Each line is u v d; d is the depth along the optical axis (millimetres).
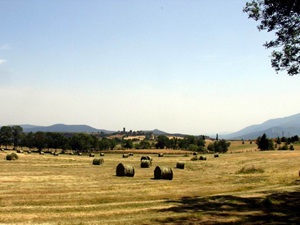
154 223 15281
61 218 16266
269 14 20141
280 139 157375
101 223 15250
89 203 20453
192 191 26125
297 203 19766
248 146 162125
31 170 41781
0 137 155875
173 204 19969
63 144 152625
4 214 16719
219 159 73062
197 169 50781
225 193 24875
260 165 52281
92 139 155375
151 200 21875
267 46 21609
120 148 161250
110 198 22062
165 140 161875
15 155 60750
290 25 20156
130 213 17484
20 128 160500
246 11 21016
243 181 32281
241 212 17453
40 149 152500
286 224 14883
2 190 24078
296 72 21328
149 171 45656
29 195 22234
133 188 26875
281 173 38938
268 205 19344
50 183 28812
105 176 36844
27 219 15906
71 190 24969
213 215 16781
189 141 159875
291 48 20984
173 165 59000
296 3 18672
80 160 68875
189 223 15188
